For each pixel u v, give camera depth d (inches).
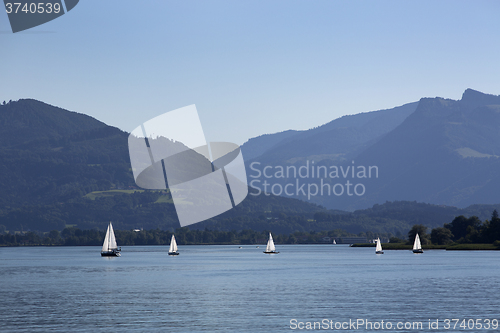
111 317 2723.9
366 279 4734.3
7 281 4672.7
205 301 3275.1
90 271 5949.8
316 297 3457.2
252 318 2699.3
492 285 4183.1
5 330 2422.5
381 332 2420.0
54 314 2822.3
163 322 2596.0
